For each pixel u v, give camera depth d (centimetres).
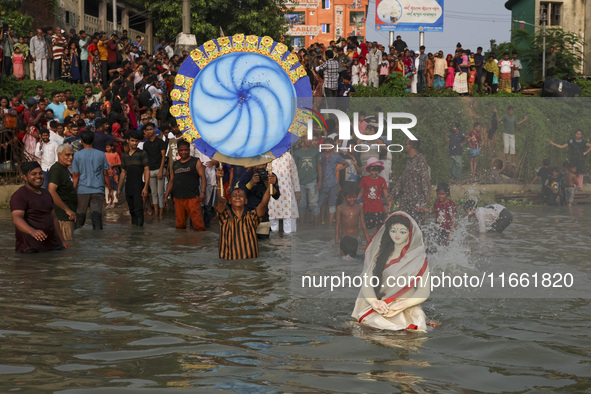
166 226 1080
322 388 339
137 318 486
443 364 384
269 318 491
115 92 1788
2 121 1381
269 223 902
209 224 1088
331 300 543
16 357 387
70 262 729
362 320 480
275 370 368
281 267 694
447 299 537
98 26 3394
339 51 1972
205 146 621
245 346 417
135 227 1062
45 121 1438
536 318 489
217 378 353
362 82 2059
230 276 650
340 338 437
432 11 3139
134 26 3984
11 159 1384
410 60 2094
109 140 1319
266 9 3831
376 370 371
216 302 541
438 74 2089
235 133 625
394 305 470
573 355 403
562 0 3303
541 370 374
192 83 620
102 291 580
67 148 906
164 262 731
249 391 333
